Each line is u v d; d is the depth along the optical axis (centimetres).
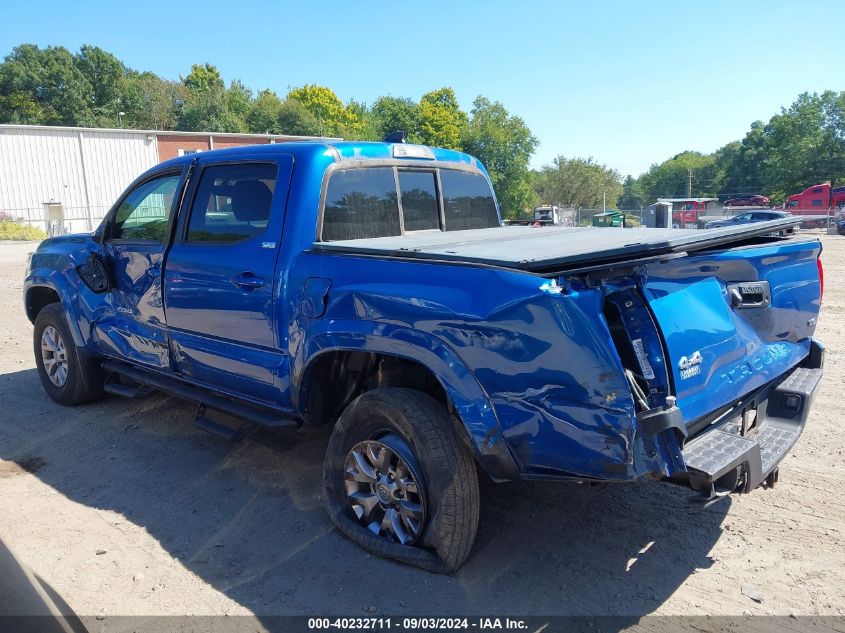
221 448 480
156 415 549
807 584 312
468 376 288
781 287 363
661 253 276
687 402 283
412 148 461
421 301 300
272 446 482
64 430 518
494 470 292
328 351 341
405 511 324
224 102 7550
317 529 363
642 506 391
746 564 330
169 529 366
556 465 277
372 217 420
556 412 270
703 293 310
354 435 343
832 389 611
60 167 4044
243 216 400
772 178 8356
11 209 3872
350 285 332
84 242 539
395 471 328
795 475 429
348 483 349
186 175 441
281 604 297
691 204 5778
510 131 7306
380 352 318
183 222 438
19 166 3903
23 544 350
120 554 340
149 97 8025
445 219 486
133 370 501
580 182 8231
